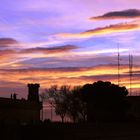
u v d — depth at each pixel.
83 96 76.12
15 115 53.66
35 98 64.19
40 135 39.25
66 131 40.84
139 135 51.69
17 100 55.03
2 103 51.12
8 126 38.91
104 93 73.88
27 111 57.09
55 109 88.50
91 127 45.19
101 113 73.50
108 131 47.72
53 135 39.59
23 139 39.06
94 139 44.66
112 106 73.56
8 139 38.31
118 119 71.94
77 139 41.72
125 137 49.88
